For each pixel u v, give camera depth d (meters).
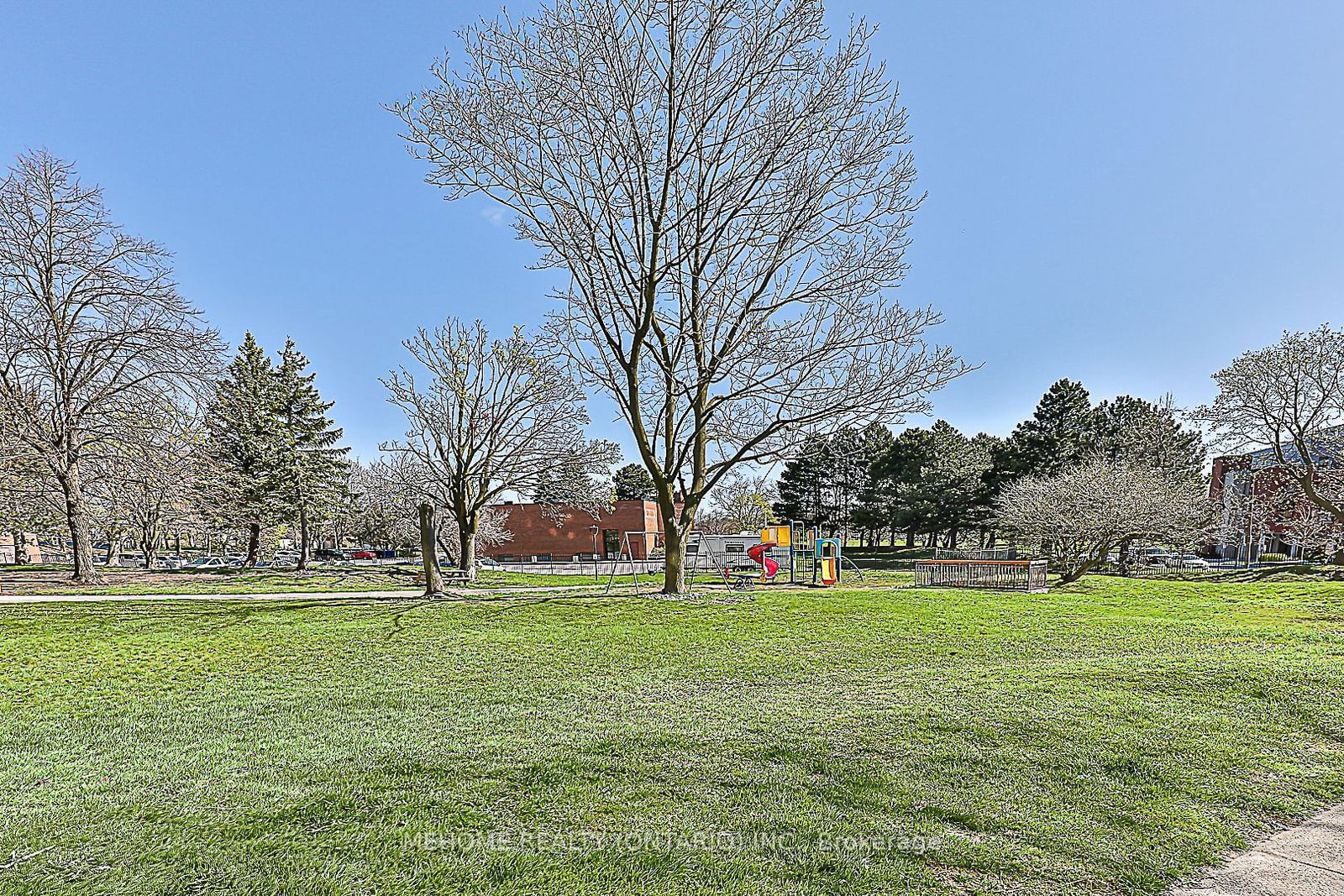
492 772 5.21
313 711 7.44
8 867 3.76
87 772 5.42
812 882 3.58
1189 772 5.16
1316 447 32.06
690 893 3.48
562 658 10.65
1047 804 4.55
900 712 6.93
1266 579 28.42
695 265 19.55
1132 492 30.02
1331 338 30.17
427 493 31.41
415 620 14.38
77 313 22.12
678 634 12.66
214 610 15.66
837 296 18.38
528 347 28.02
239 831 4.18
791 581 25.20
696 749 5.75
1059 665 9.49
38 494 23.67
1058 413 50.62
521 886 3.54
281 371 39.88
